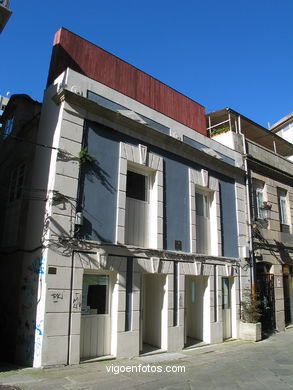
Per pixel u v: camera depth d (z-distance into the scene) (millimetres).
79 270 8484
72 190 8797
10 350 8758
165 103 13602
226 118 16828
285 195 18125
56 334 7781
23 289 8820
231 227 13945
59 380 6582
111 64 11930
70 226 8555
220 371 7824
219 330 12203
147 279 11484
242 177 15234
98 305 9109
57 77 10047
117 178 9953
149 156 11062
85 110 9602
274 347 11367
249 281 13977
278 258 15969
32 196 9508
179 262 11211
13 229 10320
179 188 11961
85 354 8562
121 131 10430
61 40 10773
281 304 15508
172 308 10648
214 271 12531
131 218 10430
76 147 9148
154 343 10680
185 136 12812
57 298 7973
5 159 12422
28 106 12422
